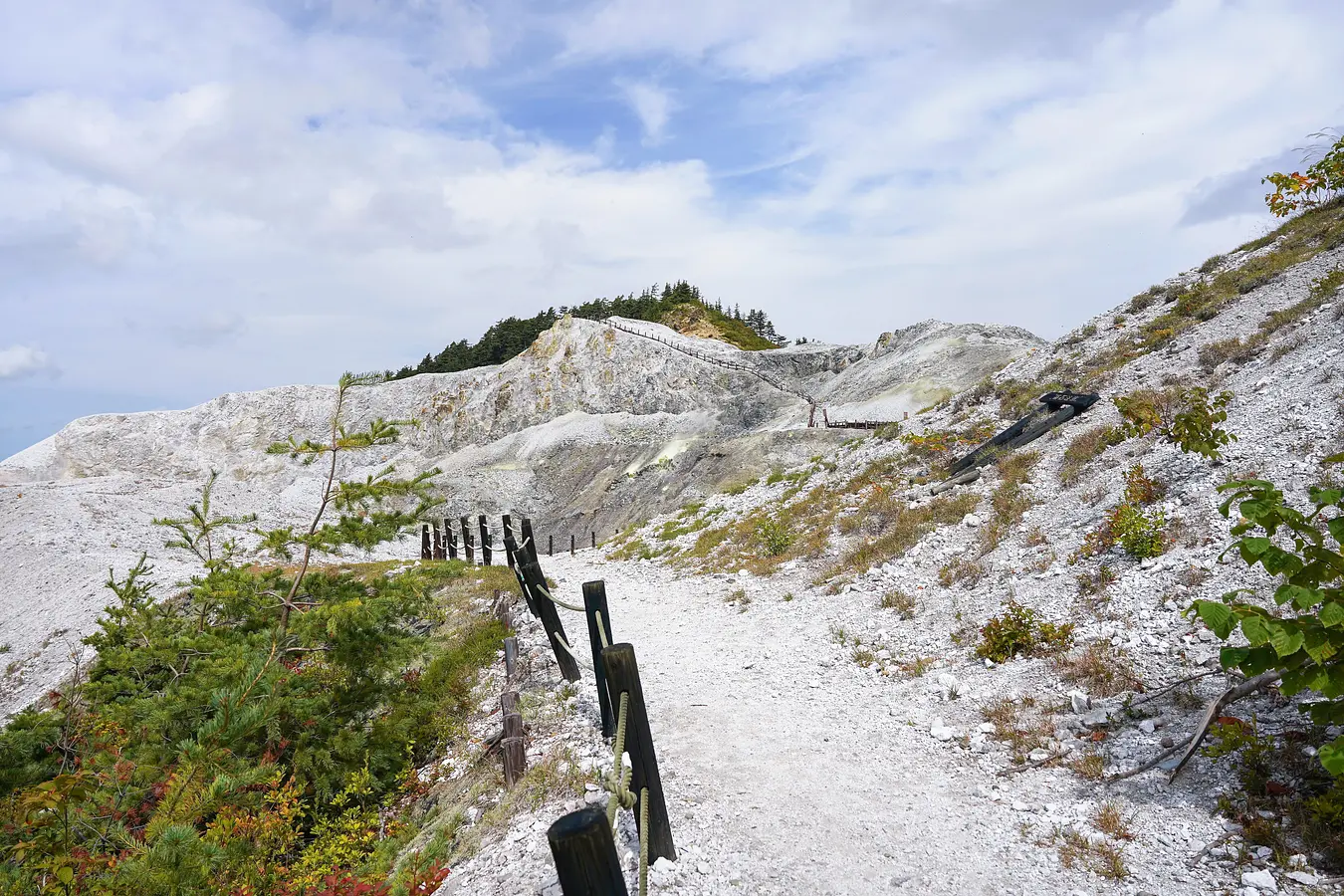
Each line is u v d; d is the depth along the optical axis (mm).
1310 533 3740
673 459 60062
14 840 5062
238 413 96312
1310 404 9547
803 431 46688
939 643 8727
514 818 6012
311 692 8195
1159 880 4129
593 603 7020
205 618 9633
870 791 5773
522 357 99688
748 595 13227
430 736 8898
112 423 92938
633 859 4988
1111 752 5535
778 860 4867
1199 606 3865
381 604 8820
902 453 18391
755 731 7270
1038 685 6926
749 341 149000
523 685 9500
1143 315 20047
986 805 5316
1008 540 10836
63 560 27484
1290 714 5016
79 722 7797
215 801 5496
